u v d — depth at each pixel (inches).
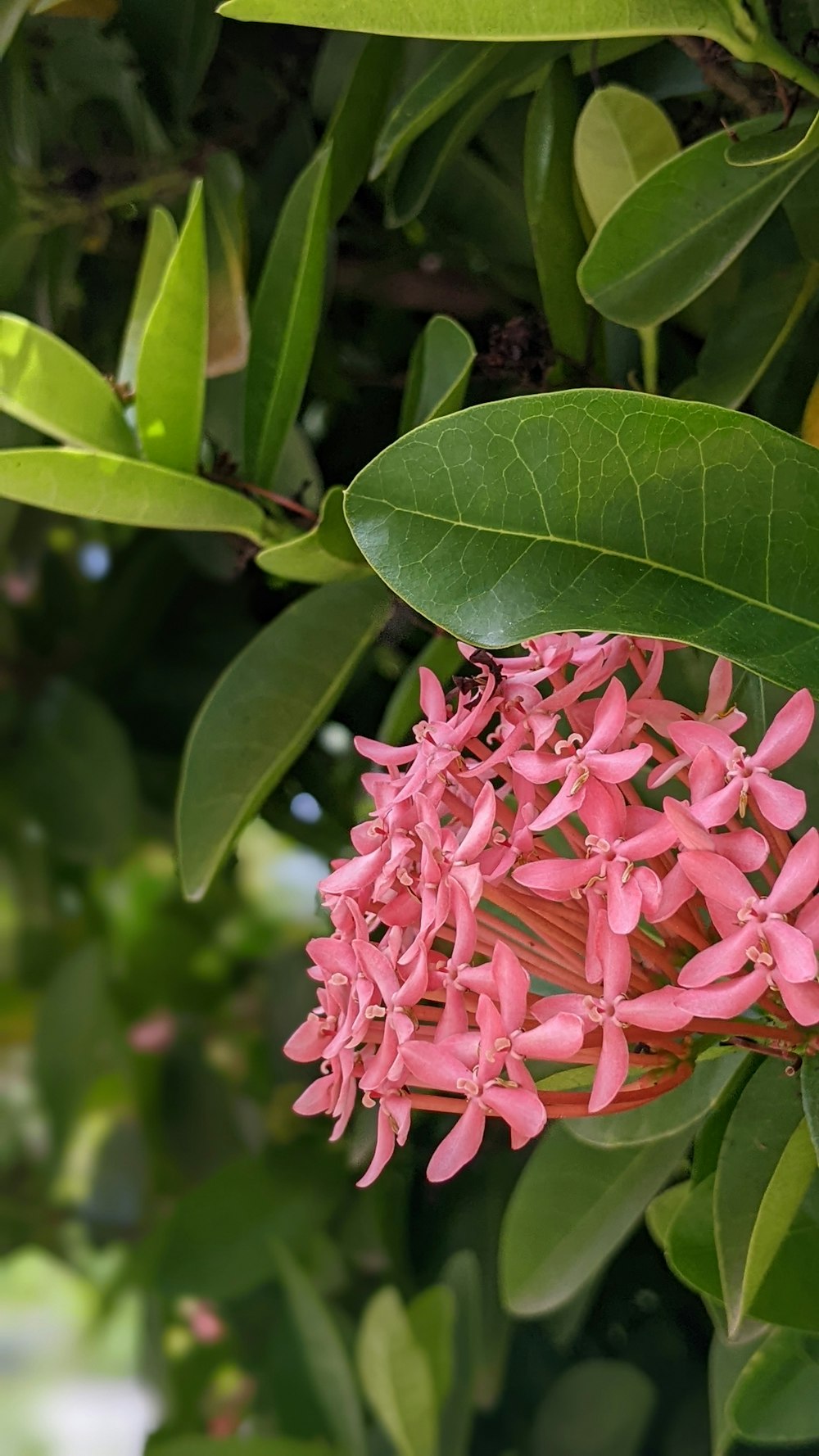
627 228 12.3
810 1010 9.2
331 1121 21.2
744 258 13.8
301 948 23.9
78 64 16.0
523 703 10.9
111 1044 24.1
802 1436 12.0
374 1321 17.8
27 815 22.9
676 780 12.7
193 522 13.9
